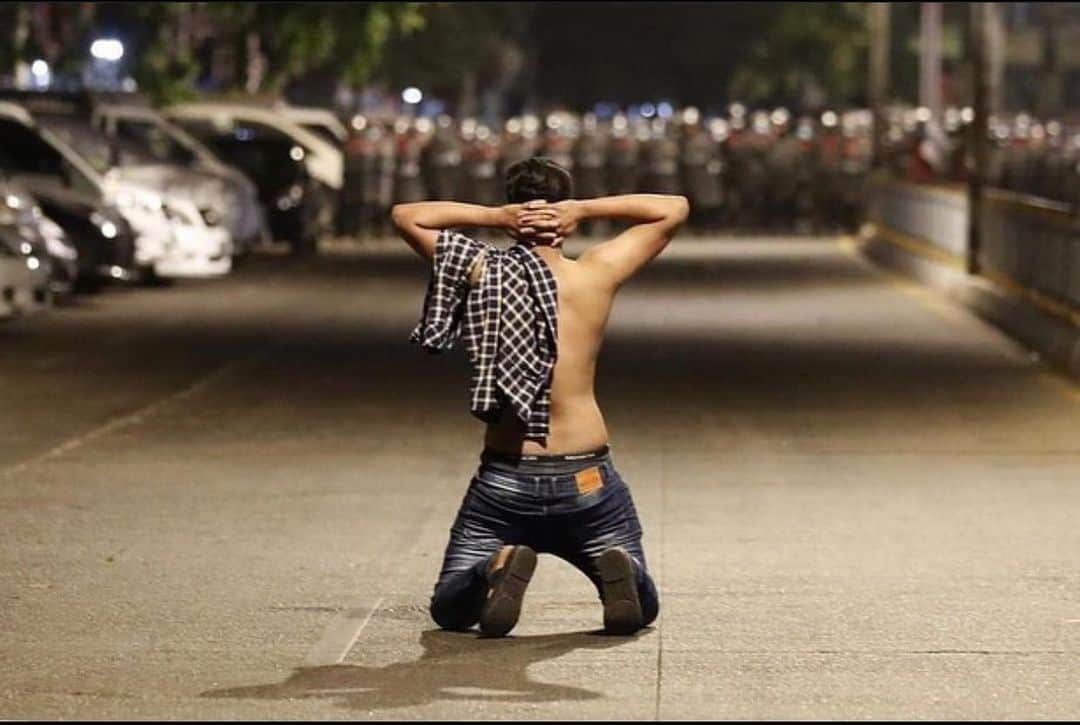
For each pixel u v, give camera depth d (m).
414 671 12.56
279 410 25.81
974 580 15.52
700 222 67.56
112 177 44.62
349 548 16.95
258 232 52.97
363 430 24.05
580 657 12.91
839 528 17.80
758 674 12.49
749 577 15.66
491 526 12.88
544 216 12.52
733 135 67.69
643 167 66.75
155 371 29.91
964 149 61.59
